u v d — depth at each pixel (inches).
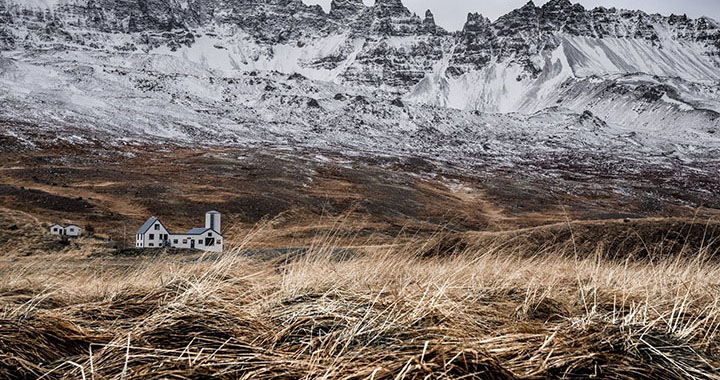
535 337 102.5
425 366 80.1
